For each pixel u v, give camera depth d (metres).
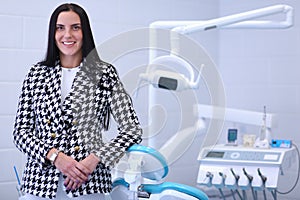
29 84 1.85
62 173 1.77
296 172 2.88
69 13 1.83
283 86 2.96
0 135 2.55
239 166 2.34
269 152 2.35
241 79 3.15
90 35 1.87
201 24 2.30
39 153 1.74
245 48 3.13
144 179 1.85
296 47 2.89
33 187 1.76
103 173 1.80
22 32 2.59
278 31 2.97
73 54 1.84
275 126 2.60
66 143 1.77
